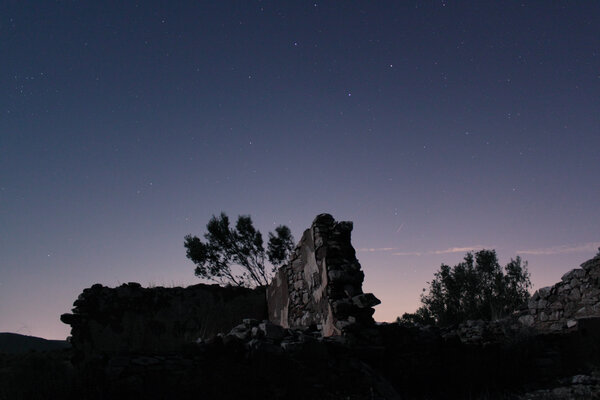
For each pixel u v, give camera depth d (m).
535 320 14.42
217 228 21.62
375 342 9.65
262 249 21.72
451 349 10.72
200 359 7.50
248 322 9.16
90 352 13.34
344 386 8.20
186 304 15.18
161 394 6.74
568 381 10.10
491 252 20.64
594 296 13.28
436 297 20.70
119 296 14.38
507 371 10.28
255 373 7.55
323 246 11.17
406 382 9.52
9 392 6.42
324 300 10.81
